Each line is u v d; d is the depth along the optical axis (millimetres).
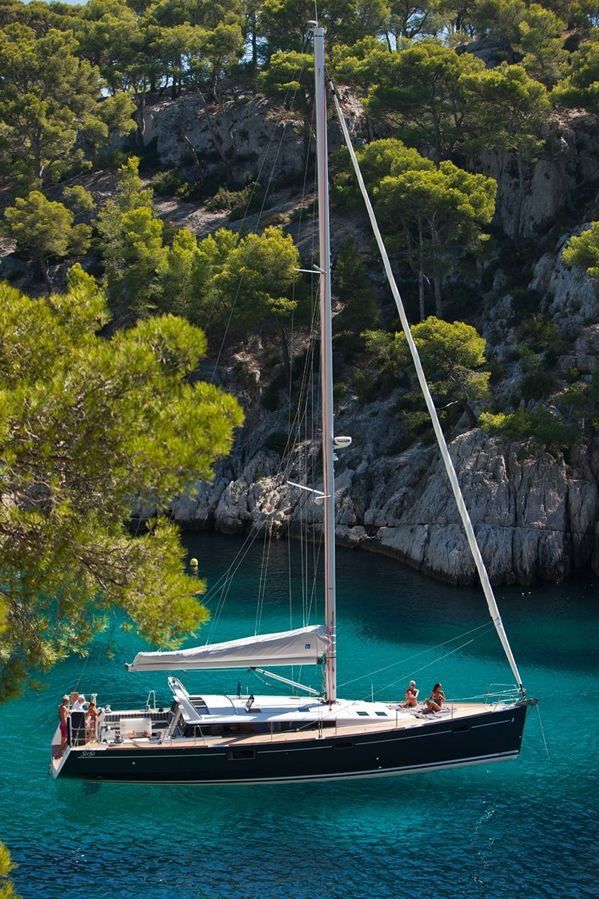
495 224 87375
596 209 79562
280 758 33062
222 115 117188
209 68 116938
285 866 28266
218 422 17688
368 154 83250
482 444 63656
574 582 59438
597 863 28484
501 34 106500
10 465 16109
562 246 76688
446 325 62406
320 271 34562
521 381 67188
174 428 17719
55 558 17562
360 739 33344
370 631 50250
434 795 32625
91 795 32312
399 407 73938
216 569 63156
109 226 95250
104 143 122125
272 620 52000
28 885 27062
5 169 111938
